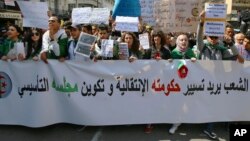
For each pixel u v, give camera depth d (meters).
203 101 5.82
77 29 6.10
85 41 5.62
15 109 5.73
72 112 5.68
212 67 5.80
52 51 5.86
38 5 6.22
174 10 6.49
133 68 5.71
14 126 5.90
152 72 5.74
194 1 6.40
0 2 16.30
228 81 5.85
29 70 5.64
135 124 5.99
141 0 6.95
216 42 5.92
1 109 5.75
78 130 5.78
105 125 5.77
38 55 6.26
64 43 5.93
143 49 6.28
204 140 5.47
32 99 5.64
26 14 6.18
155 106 5.77
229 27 6.74
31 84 5.64
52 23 5.82
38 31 6.82
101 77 5.68
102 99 5.71
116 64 5.70
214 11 5.62
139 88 5.74
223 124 6.25
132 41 6.05
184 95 5.79
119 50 5.96
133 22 6.37
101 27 7.08
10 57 5.82
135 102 5.75
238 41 6.61
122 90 5.73
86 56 5.63
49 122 5.67
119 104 5.73
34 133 5.62
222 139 5.52
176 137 5.56
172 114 5.79
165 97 5.78
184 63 5.75
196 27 6.47
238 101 5.89
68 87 5.65
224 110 5.86
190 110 5.80
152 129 5.90
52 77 5.65
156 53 6.25
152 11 6.87
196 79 5.78
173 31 6.56
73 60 5.63
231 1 21.88
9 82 5.71
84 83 5.67
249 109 5.92
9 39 6.48
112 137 5.52
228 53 5.97
